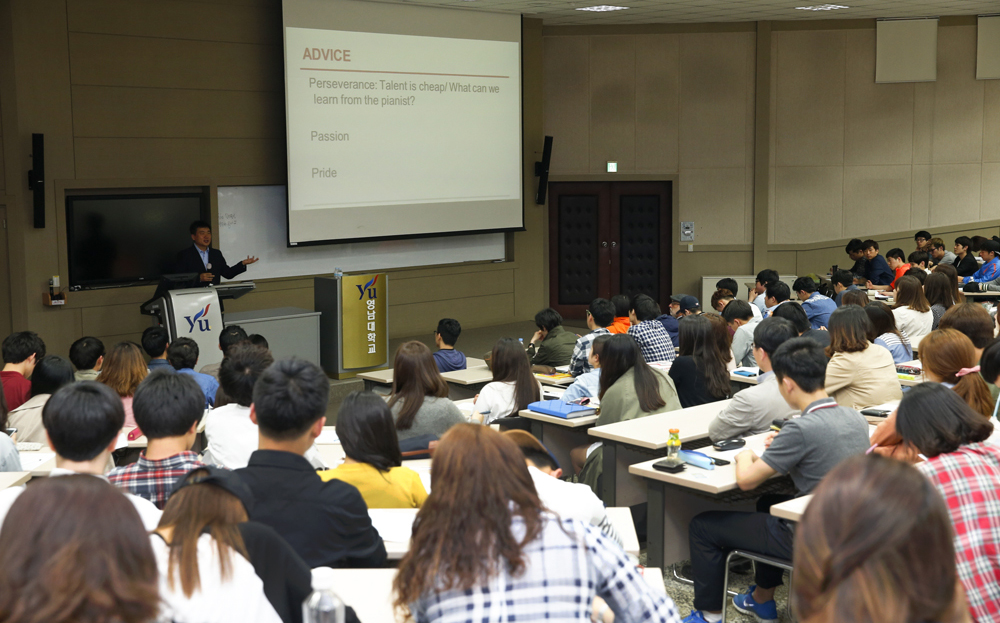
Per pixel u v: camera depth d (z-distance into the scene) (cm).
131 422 438
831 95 1177
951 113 1183
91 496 113
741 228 1194
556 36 1169
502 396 471
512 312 1140
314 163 938
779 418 369
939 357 321
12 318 793
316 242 946
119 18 824
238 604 155
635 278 1214
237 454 321
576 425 448
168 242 882
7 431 393
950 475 211
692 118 1178
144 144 847
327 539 218
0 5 762
